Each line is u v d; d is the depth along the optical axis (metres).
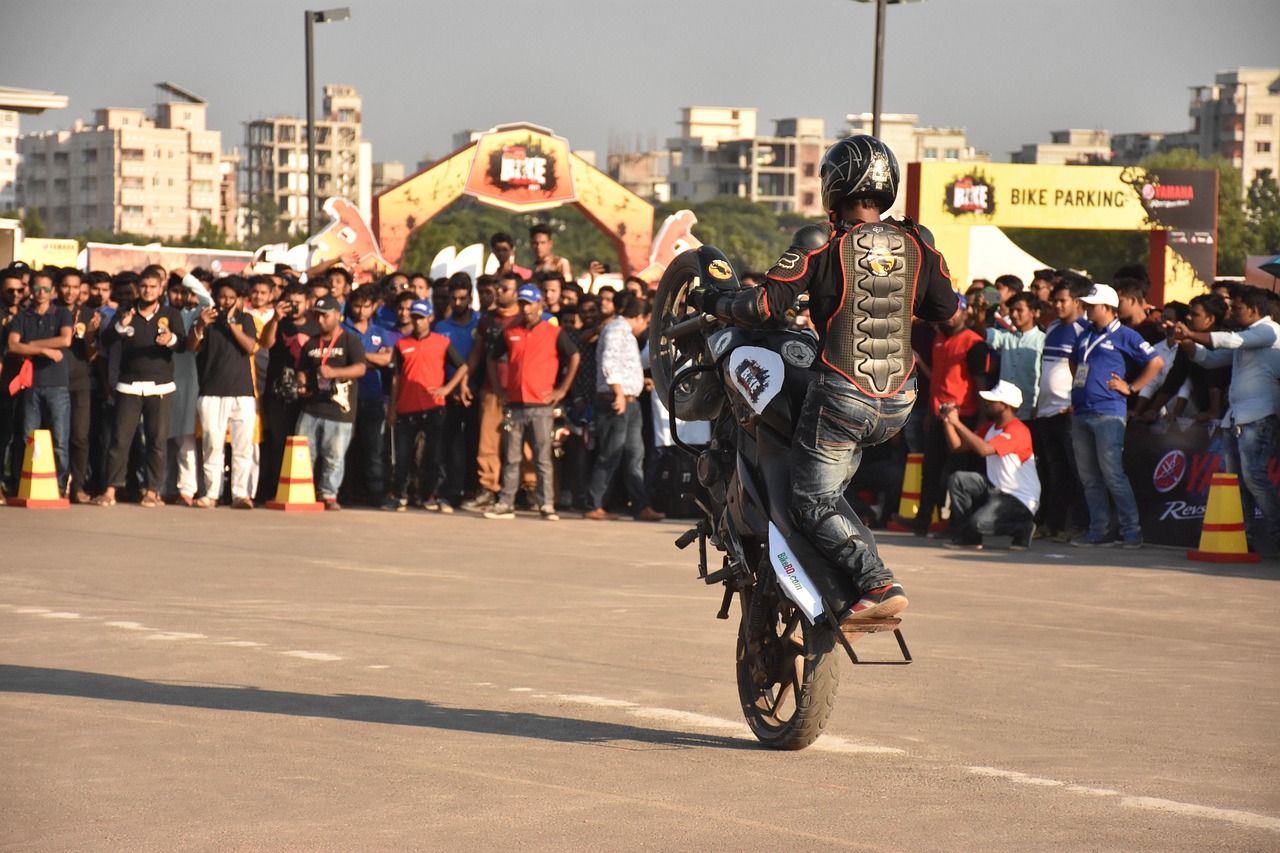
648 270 46.78
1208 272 48.91
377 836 7.21
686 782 8.29
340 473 23.08
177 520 21.11
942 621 14.04
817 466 8.66
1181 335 19.09
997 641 13.02
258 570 16.44
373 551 18.25
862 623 8.50
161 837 7.14
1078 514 21.36
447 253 36.22
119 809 7.59
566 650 12.10
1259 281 46.97
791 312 9.00
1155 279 48.97
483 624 13.26
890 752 9.06
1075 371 20.36
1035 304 20.84
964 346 20.72
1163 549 19.97
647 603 14.57
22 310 22.52
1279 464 19.33
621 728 9.55
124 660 11.40
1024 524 19.58
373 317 24.44
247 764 8.48
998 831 7.45
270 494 23.98
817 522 8.60
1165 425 20.52
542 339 22.22
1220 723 9.93
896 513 22.12
